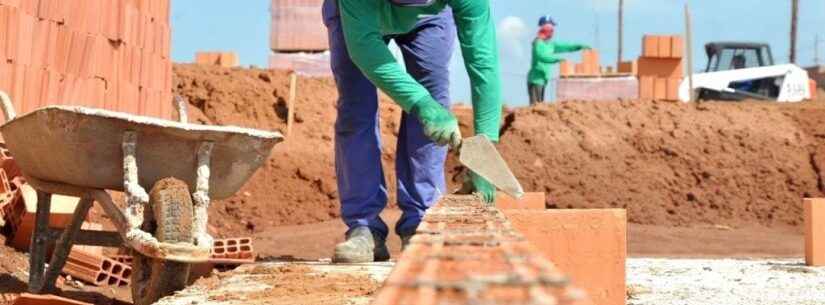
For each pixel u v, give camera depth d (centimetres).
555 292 273
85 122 997
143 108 2214
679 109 3644
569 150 3378
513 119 3566
